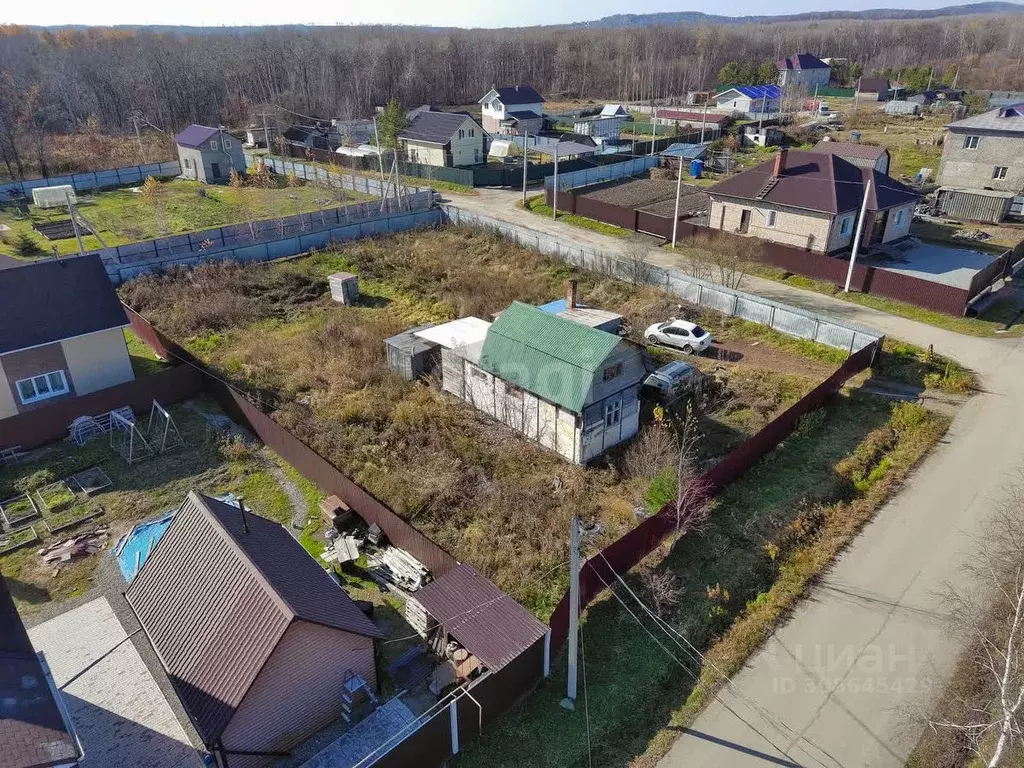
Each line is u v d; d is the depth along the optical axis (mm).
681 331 29656
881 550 18344
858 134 70750
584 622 16328
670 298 34625
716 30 195750
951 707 13898
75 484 22000
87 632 16766
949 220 46844
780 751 13391
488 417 25078
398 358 27672
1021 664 12258
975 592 16625
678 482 18406
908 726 13727
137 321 31672
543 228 47906
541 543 18844
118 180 62656
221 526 14727
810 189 38781
